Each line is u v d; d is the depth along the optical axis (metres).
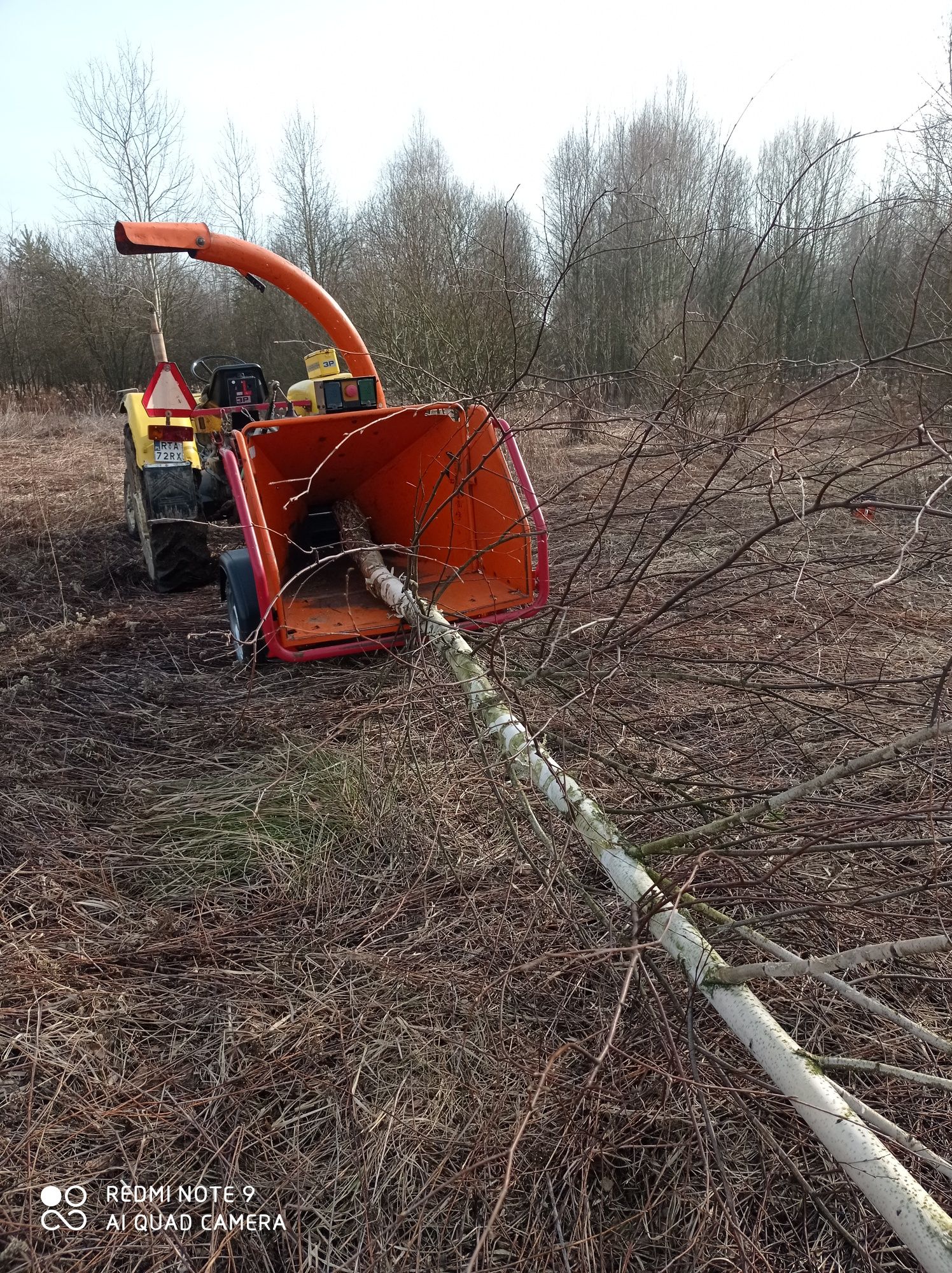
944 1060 1.97
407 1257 1.61
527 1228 1.66
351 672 4.09
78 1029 2.12
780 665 2.56
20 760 3.39
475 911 2.49
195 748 3.52
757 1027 1.47
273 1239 1.66
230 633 4.53
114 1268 1.61
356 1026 2.12
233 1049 2.07
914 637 4.30
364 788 3.11
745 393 6.18
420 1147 1.81
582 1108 1.76
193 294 23.47
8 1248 1.62
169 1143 1.84
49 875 2.69
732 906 2.37
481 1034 2.07
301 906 2.58
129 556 6.53
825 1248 1.61
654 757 3.22
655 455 2.44
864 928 2.02
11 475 10.56
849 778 3.00
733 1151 1.78
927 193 7.77
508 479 3.84
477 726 2.60
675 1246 1.62
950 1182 1.70
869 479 6.44
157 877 2.72
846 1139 1.26
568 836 2.34
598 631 4.21
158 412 5.30
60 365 23.11
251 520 3.53
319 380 4.17
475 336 9.77
